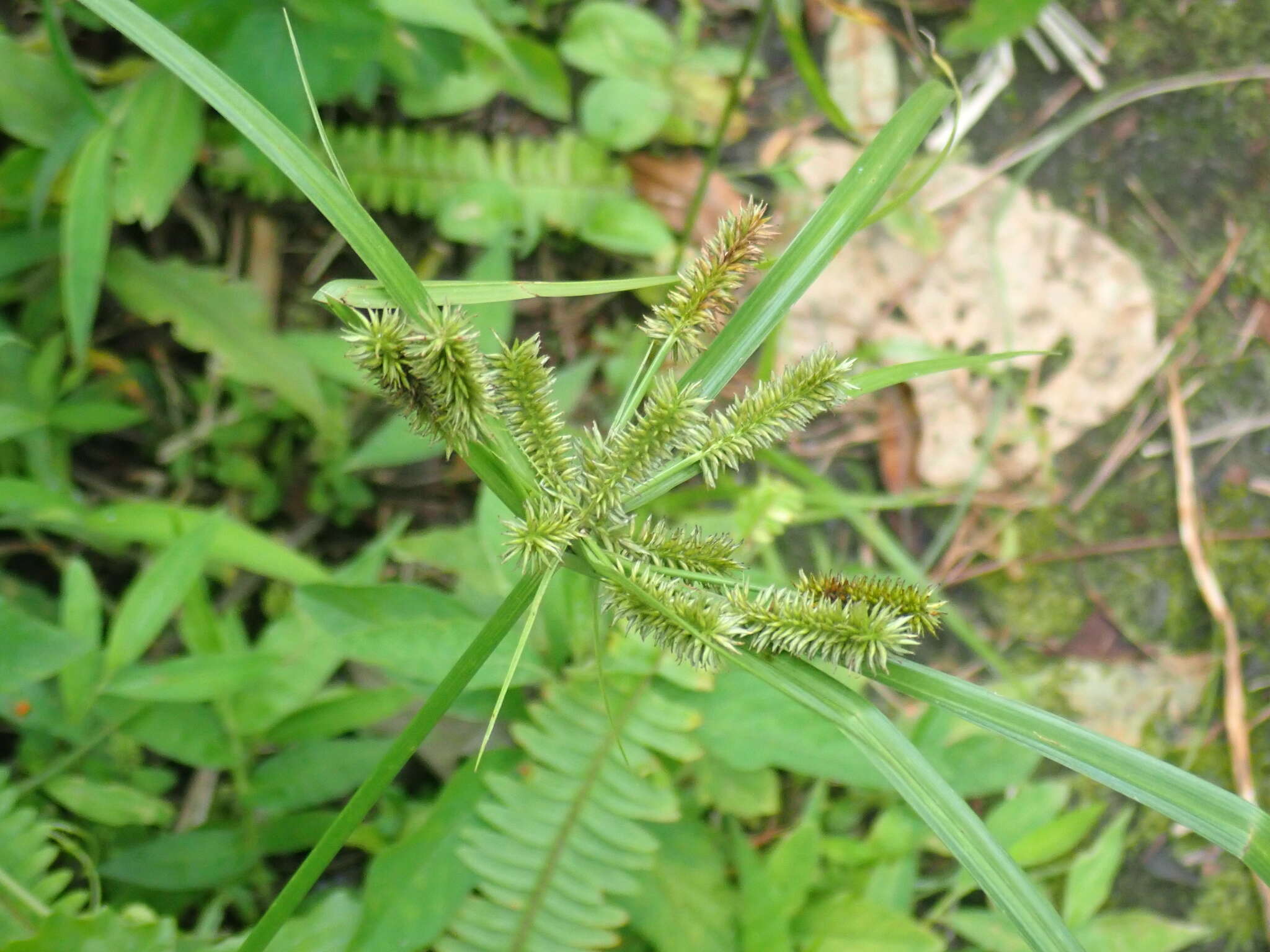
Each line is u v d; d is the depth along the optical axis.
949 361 0.19
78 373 0.31
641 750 0.27
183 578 0.27
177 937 0.25
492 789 0.26
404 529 0.36
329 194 0.17
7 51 0.31
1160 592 0.38
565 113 0.38
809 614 0.16
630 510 0.17
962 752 0.30
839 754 0.27
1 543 0.33
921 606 0.17
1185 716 0.37
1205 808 0.16
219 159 0.34
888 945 0.29
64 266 0.31
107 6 0.17
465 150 0.36
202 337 0.32
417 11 0.31
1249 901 0.36
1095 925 0.31
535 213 0.36
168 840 0.28
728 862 0.32
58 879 0.25
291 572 0.30
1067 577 0.38
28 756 0.29
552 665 0.28
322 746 0.29
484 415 0.16
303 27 0.30
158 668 0.27
